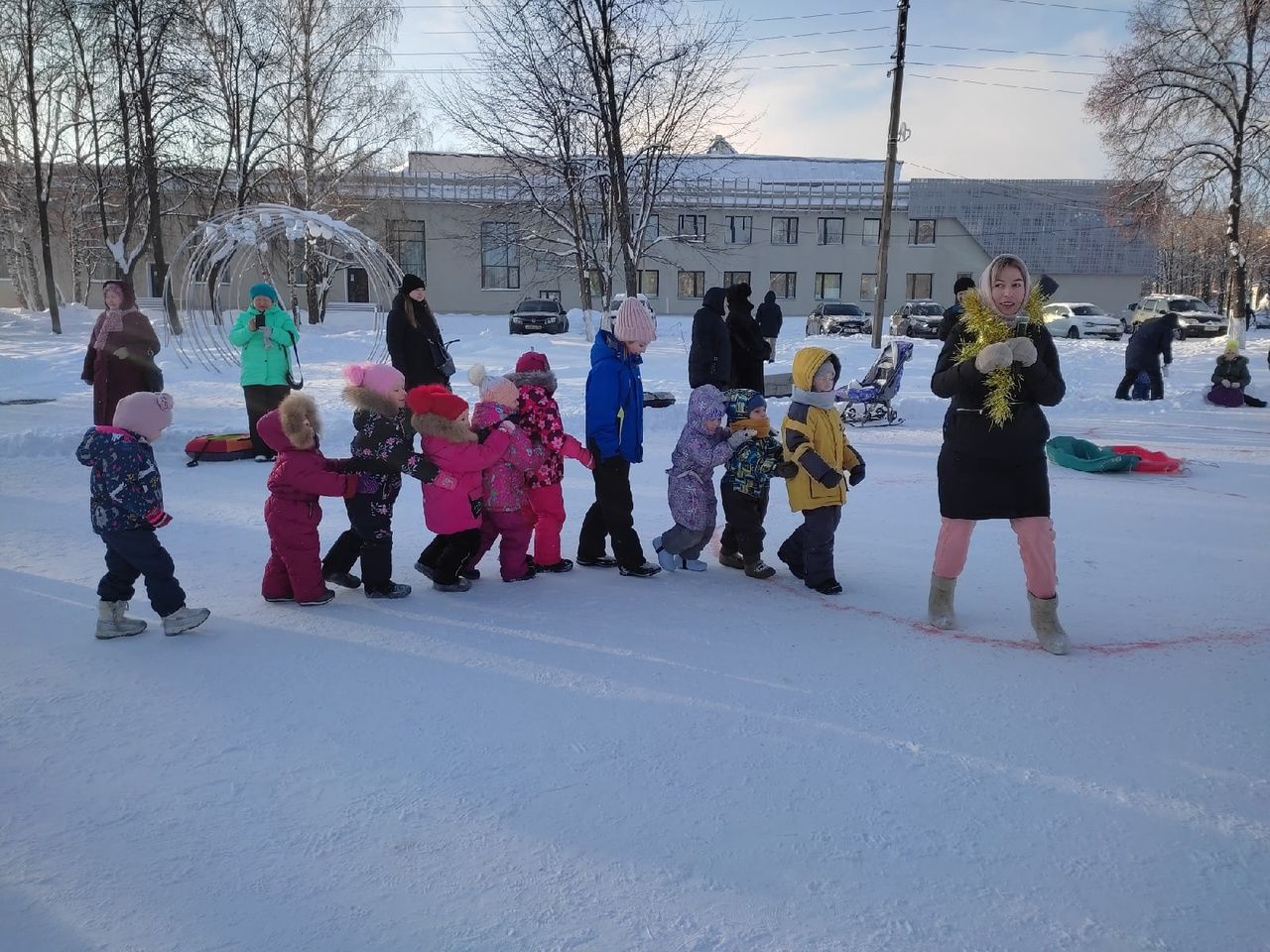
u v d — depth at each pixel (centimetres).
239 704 366
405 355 737
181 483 818
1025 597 511
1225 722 354
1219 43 2923
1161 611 486
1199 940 230
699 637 446
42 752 325
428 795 298
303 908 240
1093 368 2052
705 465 543
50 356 2020
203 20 2886
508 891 248
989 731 346
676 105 2566
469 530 513
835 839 274
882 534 658
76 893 246
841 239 5003
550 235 3438
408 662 411
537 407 538
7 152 3303
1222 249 5962
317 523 489
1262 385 1755
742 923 236
